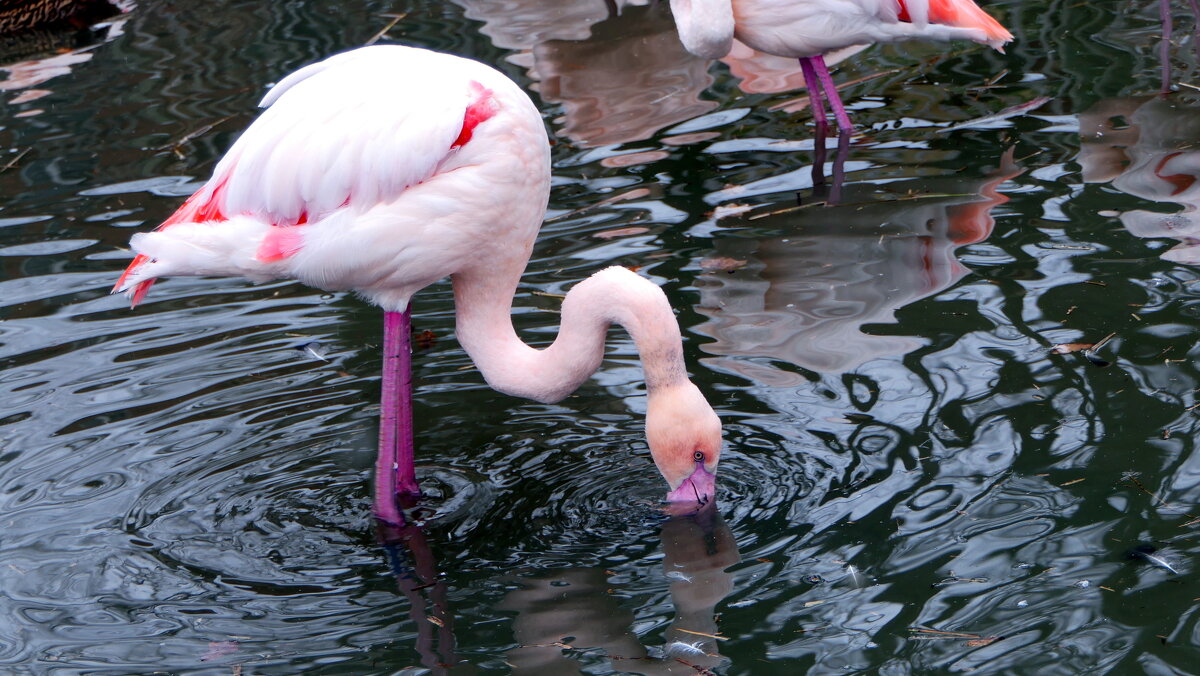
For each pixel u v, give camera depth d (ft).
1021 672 8.77
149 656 9.73
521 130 11.43
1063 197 16.87
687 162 19.75
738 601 9.96
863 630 9.41
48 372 14.51
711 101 22.44
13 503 11.91
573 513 11.57
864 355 13.58
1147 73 21.09
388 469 11.57
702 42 19.94
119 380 14.29
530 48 25.82
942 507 10.91
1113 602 9.44
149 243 11.48
